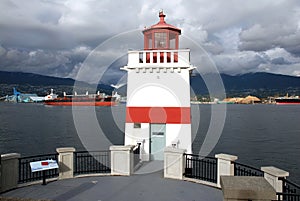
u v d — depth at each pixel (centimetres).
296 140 4997
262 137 5341
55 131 5672
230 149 4138
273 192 460
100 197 848
